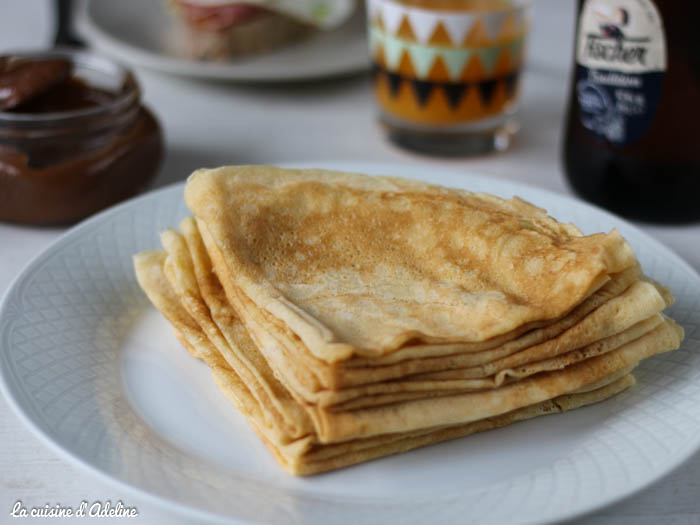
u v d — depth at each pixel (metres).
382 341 0.23
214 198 0.27
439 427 0.25
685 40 0.33
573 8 0.65
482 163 0.44
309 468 0.23
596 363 0.26
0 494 0.25
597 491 0.22
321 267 0.26
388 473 0.24
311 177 0.29
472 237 0.27
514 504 0.22
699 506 0.25
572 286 0.25
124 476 0.22
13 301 0.28
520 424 0.26
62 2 0.54
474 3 0.44
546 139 0.47
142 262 0.30
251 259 0.26
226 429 0.26
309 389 0.23
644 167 0.36
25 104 0.38
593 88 0.36
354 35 0.56
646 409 0.26
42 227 0.38
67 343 0.28
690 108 0.34
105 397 0.26
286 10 0.52
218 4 0.50
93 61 0.41
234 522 0.21
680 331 0.27
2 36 0.56
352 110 0.50
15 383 0.25
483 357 0.24
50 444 0.23
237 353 0.25
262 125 0.48
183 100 0.50
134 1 0.58
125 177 0.38
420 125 0.44
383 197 0.28
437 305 0.25
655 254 0.32
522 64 0.44
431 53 0.42
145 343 0.29
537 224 0.28
